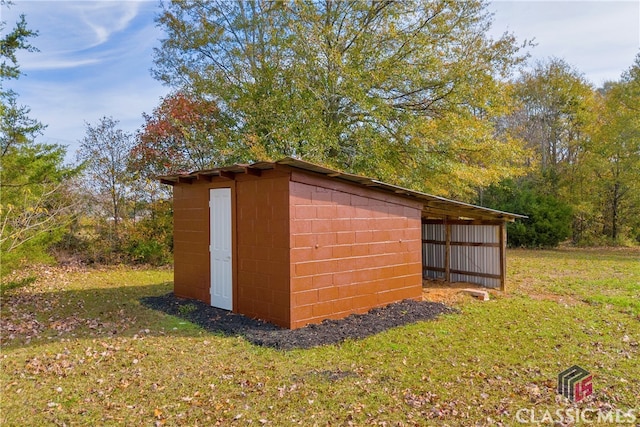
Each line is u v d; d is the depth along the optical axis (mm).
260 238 6398
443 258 10312
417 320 6516
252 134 12734
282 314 6000
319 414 3502
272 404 3678
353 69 11789
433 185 13430
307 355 4902
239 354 4941
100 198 13781
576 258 15180
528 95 22672
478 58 12117
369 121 12305
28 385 4094
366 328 5977
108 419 3438
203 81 14102
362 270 6906
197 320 6516
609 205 20500
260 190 6387
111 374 4363
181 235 8375
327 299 6355
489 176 13289
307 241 6090
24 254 9094
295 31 12305
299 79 12305
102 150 13828
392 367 4566
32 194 9648
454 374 4391
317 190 6242
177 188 8453
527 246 19281
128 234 13641
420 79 12211
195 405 3668
